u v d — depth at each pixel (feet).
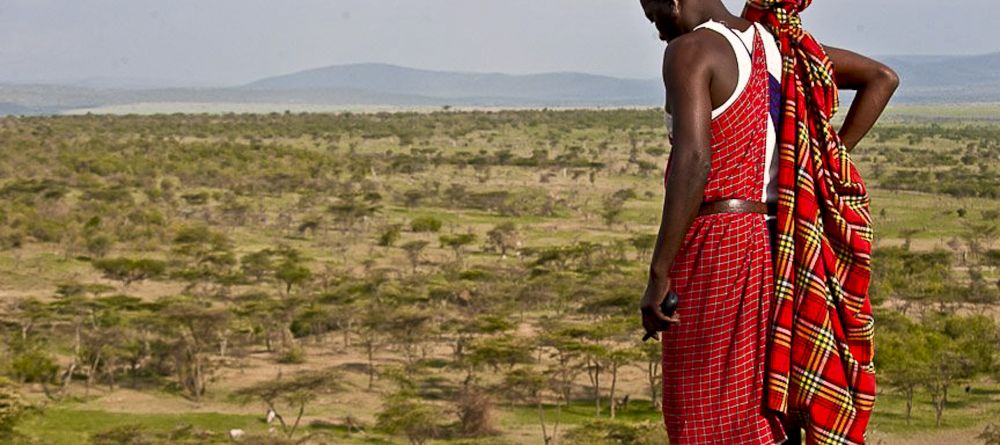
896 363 164.96
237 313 215.51
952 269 284.41
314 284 255.70
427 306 235.81
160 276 263.49
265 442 140.56
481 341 185.98
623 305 223.30
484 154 562.66
